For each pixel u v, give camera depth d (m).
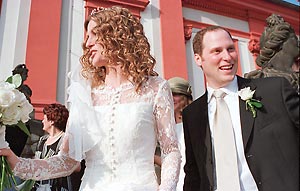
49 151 3.75
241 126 2.16
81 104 2.01
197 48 2.46
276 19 5.86
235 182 2.03
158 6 8.41
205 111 2.38
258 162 2.04
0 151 1.84
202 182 2.21
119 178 1.81
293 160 2.00
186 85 3.39
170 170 1.80
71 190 3.47
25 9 6.94
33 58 6.59
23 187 2.09
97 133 1.91
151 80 2.06
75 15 7.37
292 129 2.07
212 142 2.25
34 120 5.57
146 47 2.13
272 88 2.20
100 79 2.21
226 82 2.31
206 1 9.45
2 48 6.49
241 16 9.99
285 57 5.55
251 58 9.56
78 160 1.97
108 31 2.07
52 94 6.45
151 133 1.93
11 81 1.91
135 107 1.91
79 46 7.14
